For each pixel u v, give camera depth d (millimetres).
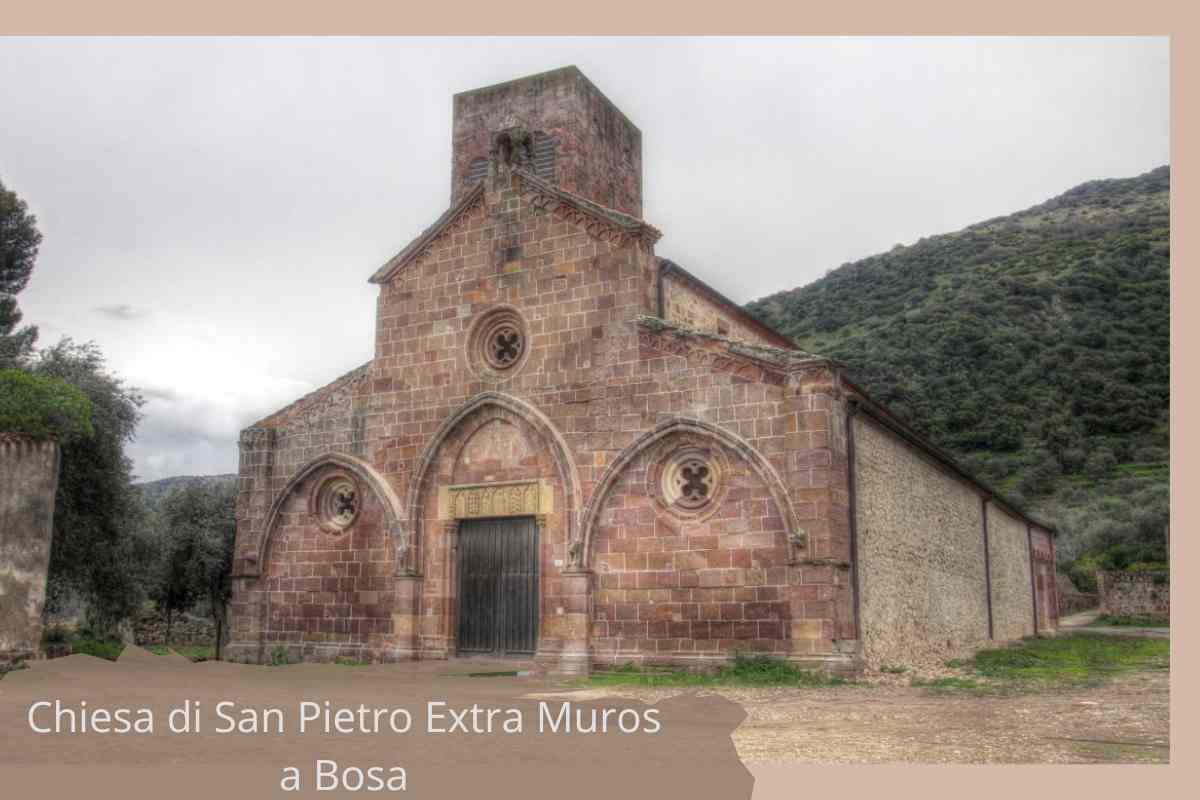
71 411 23797
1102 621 58469
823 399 21859
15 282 39094
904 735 12664
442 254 27984
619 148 32031
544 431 25219
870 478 24266
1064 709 15469
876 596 23672
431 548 26625
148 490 37906
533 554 25266
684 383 23656
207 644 38125
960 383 87688
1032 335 90688
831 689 19094
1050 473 79312
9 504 22484
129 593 29219
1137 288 92438
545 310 25969
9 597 22188
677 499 23500
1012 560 41812
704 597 22562
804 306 117312
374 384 28297
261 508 29156
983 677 21734
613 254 25281
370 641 26875
